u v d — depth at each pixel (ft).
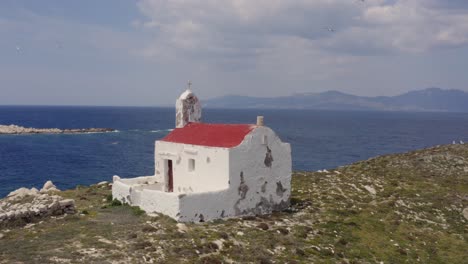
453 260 91.15
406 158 196.65
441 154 197.67
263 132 105.70
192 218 91.04
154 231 79.41
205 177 104.27
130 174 253.65
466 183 157.99
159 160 122.83
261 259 72.02
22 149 364.58
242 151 100.48
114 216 92.84
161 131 602.44
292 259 75.77
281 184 111.34
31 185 215.10
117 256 64.80
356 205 124.36
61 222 85.40
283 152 111.24
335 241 90.89
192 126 124.77
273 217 102.27
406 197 135.85
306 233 92.38
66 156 327.47
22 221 83.15
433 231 109.09
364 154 372.38
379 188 147.13
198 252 71.20
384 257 87.10
